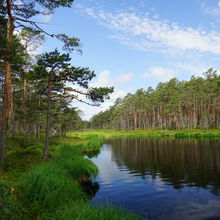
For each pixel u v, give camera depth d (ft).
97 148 96.07
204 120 210.38
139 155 72.90
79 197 24.89
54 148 65.41
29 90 91.91
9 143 61.16
